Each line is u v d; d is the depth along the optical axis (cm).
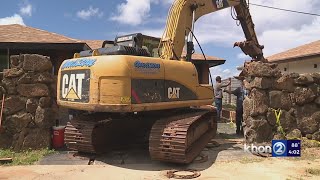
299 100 935
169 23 916
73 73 754
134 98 698
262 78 900
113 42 908
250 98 913
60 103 790
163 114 849
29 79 859
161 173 674
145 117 845
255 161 768
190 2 942
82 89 727
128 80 692
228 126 1427
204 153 848
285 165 735
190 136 751
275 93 916
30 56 862
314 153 845
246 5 1133
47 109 866
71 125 820
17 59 866
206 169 702
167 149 697
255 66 906
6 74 859
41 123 856
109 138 852
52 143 882
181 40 915
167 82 770
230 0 1071
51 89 888
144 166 727
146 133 945
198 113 846
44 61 869
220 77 1376
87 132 780
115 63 693
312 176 648
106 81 695
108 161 769
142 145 921
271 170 693
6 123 854
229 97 2611
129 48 752
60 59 1623
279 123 911
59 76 804
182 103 805
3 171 682
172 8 929
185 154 690
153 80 737
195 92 846
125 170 695
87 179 633
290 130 923
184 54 964
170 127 715
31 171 683
